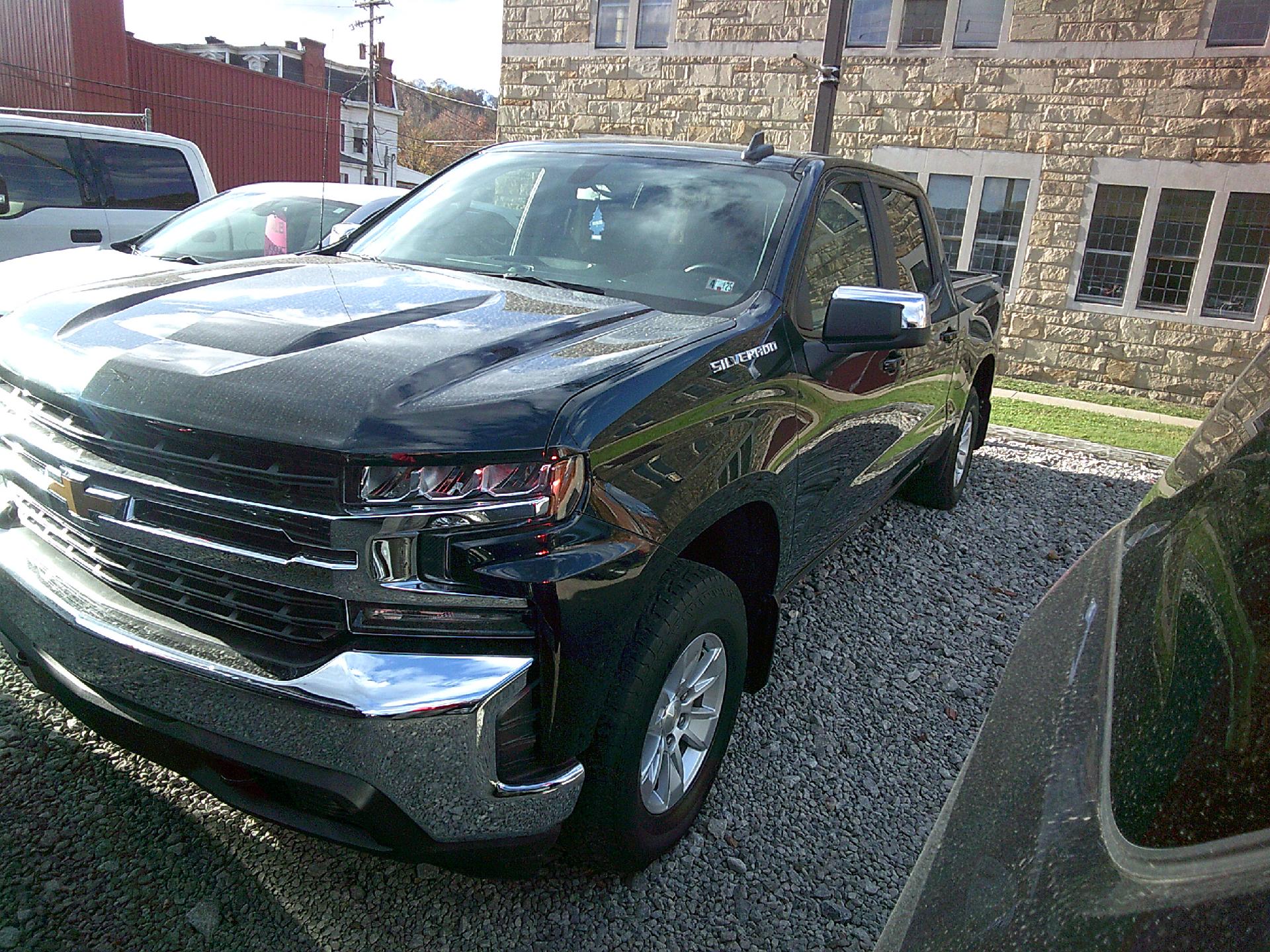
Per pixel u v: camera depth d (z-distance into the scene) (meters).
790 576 3.13
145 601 1.99
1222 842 0.74
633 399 2.04
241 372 1.89
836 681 3.57
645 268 3.01
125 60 20.50
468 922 2.23
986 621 4.24
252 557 1.83
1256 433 1.15
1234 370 11.81
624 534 1.97
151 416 1.85
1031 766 1.10
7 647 2.35
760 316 2.75
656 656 2.12
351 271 2.86
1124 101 11.72
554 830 1.97
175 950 2.05
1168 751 0.88
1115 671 1.12
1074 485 6.77
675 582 2.24
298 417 1.77
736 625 2.50
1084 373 12.57
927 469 5.36
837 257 3.37
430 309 2.43
